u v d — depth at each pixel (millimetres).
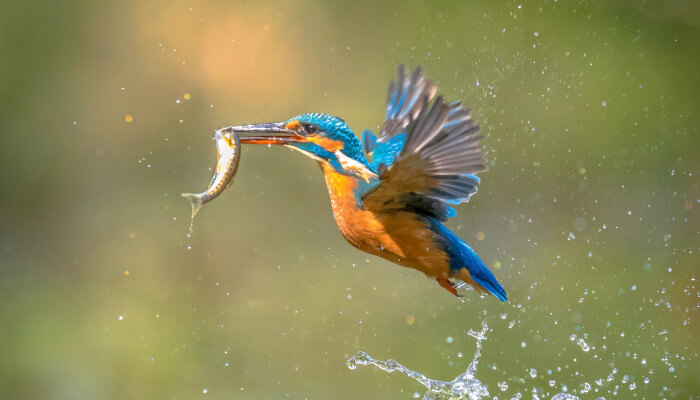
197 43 23094
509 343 15047
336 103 22281
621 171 19484
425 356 15000
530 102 20422
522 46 21062
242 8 23141
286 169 21375
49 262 19156
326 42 22922
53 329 16312
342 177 7828
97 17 23109
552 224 19031
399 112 9016
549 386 13578
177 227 20047
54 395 14242
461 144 6859
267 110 22391
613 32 20703
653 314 15461
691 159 19328
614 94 20219
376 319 16422
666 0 20656
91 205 21109
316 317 16734
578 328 15180
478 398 10211
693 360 13891
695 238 17672
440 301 17000
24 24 22906
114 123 22484
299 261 19156
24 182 21578
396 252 7855
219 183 7992
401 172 7023
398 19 22469
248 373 14820
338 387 14391
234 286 18219
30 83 22609
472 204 19734
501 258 18188
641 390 13266
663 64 20312
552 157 19875
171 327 16422
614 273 17016
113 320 16641
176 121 22469
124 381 14625
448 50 21688
